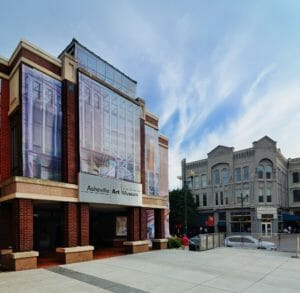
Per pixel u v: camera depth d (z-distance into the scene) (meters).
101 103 18.44
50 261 15.16
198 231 58.56
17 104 14.92
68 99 16.42
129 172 20.34
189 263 14.66
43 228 20.47
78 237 15.57
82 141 16.67
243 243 25.75
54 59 16.39
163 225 22.55
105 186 17.48
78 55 18.55
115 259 15.95
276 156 53.97
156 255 17.70
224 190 56.91
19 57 15.20
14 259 12.58
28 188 13.45
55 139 15.91
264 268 13.59
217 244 23.48
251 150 54.28
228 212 55.72
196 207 58.47
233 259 16.19
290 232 53.53
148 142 24.86
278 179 54.94
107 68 20.70
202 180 60.69
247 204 53.59
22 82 14.73
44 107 15.54
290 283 10.73
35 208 18.66
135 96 23.33
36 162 14.80
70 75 16.78
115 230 24.72
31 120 14.84
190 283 10.47
